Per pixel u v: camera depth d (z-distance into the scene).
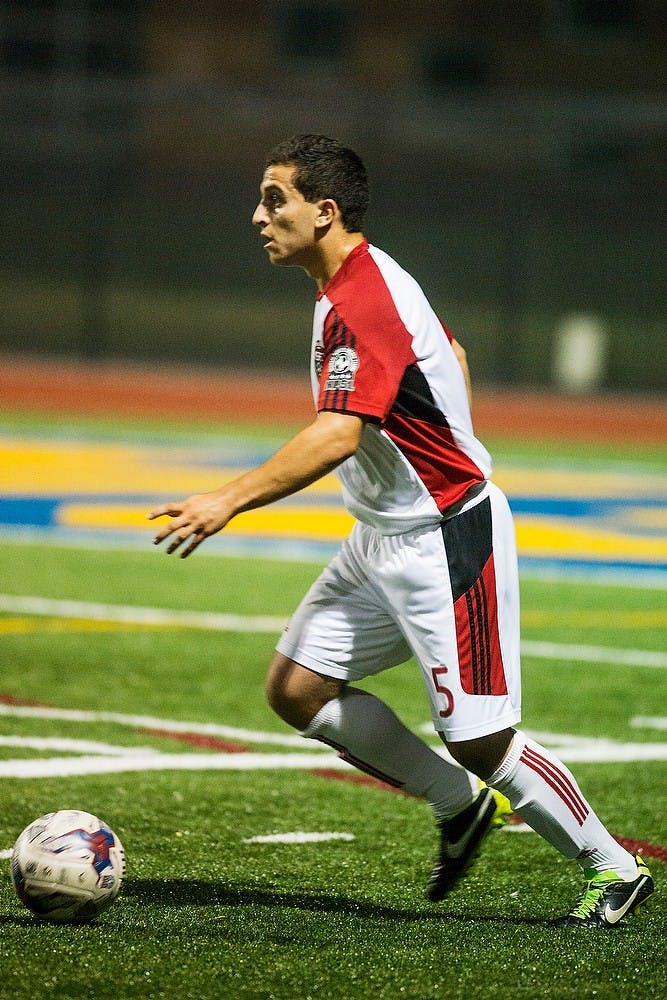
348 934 10.41
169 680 20.56
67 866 10.17
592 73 103.69
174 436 59.22
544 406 71.75
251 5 101.88
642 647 24.03
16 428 59.41
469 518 10.53
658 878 12.68
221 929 10.37
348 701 11.20
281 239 10.64
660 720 19.02
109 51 99.38
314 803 14.85
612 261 98.75
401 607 10.63
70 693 19.52
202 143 98.94
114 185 87.38
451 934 10.50
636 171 94.06
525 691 20.56
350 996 9.12
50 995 8.92
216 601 27.08
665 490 47.84
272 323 97.06
